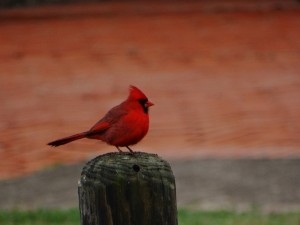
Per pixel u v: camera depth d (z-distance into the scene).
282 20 30.52
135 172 4.18
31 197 11.73
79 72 22.88
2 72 23.14
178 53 25.16
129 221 4.17
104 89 20.72
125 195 4.17
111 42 27.08
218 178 12.14
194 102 19.09
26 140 16.12
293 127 16.59
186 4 37.00
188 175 12.34
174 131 16.50
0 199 11.71
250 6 34.97
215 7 35.22
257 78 21.47
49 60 24.56
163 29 29.39
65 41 27.45
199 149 14.74
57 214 10.26
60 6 37.94
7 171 13.82
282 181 11.95
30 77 22.38
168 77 21.92
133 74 22.45
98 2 39.16
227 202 11.05
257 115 17.70
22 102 19.55
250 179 12.06
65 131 17.02
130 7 36.66
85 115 18.25
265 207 10.77
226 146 15.08
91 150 14.91
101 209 4.17
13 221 10.07
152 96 19.84
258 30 28.48
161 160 4.24
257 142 15.38
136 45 26.58
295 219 9.91
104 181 4.17
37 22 32.22
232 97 19.47
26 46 26.83
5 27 31.11
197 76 21.94
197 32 28.56
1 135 16.58
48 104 19.28
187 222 9.74
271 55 24.47
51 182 12.45
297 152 13.92
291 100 19.05
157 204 4.18
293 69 22.53
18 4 37.28
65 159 14.42
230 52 25.03
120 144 5.10
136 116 5.04
